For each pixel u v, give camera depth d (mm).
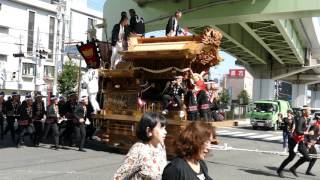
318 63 60438
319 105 107875
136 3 30531
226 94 68000
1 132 18594
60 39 56062
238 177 11727
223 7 26906
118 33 15969
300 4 24359
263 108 42094
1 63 63312
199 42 13781
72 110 16391
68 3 60594
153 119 4156
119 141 15188
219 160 15156
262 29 35469
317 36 50531
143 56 14250
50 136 18422
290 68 60531
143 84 14781
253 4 25828
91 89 16016
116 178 4105
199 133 3488
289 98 146125
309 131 12852
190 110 13516
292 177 12461
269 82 62281
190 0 28078
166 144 13688
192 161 3543
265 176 12281
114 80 15547
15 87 63656
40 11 71000
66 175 10469
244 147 21672
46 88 62750
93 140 18578
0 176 10055
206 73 14578
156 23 30422
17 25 66938
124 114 15070
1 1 64312
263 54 56656
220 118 14516
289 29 36469
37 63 64688
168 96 13602
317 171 13961
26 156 13438
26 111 15484
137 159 4059
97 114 15852
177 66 14102
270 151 19672
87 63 17844
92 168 11656
